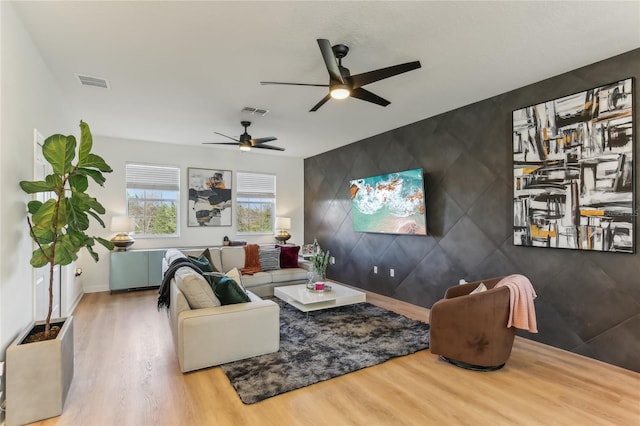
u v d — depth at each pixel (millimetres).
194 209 6527
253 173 7219
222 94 3730
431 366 2836
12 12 2141
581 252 3064
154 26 2393
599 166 2912
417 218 4652
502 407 2225
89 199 2291
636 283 2730
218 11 2221
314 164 7449
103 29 2428
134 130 5277
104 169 2406
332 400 2295
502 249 3715
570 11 2234
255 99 3896
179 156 6398
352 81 2623
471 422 2061
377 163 5570
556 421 2072
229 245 6418
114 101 3928
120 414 2105
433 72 3186
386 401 2289
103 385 2451
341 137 5781
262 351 2963
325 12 2240
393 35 2531
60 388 2072
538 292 3391
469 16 2293
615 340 2848
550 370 2771
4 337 2029
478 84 3469
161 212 6242
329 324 3867
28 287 2443
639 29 2445
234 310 2840
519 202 3518
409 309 4570
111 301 4922
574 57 2883
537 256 3402
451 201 4305
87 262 5543
